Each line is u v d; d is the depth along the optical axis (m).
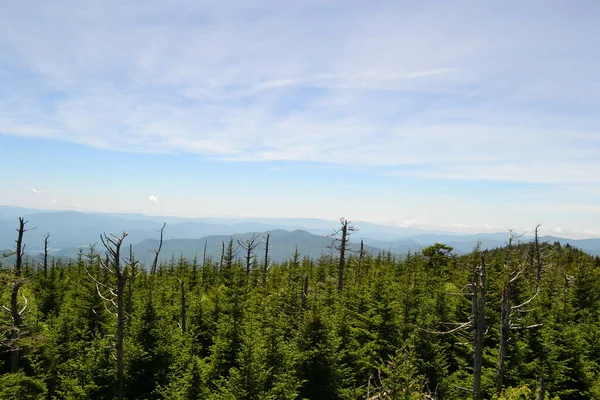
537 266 36.72
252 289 32.22
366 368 21.59
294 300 26.23
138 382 19.56
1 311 24.39
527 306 24.97
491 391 19.56
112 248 19.22
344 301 28.06
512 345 21.30
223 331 22.42
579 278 33.09
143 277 40.41
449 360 24.72
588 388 20.61
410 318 24.25
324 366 18.91
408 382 13.55
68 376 19.66
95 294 28.30
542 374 19.77
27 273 41.16
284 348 18.66
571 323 24.52
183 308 28.89
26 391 18.77
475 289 18.11
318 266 54.62
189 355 19.92
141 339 20.80
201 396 16.92
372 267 45.41
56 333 23.09
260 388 16.28
